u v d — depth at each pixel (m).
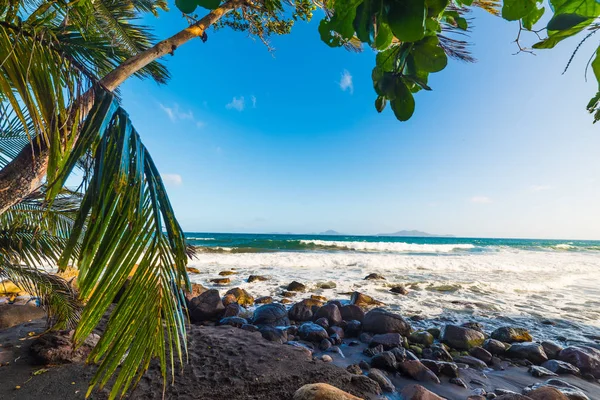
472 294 8.99
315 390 2.56
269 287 9.57
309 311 6.48
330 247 28.97
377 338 4.97
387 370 3.93
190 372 3.14
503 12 0.68
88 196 1.01
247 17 4.55
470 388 3.63
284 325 5.90
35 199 3.41
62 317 3.65
